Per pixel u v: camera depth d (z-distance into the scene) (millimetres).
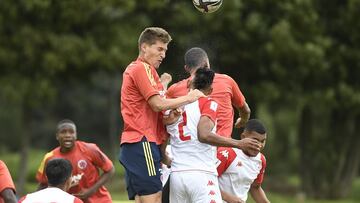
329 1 103688
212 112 31234
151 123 31109
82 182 39094
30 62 97375
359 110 103312
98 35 99875
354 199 111500
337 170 110000
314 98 103062
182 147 31734
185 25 100062
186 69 33594
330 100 102062
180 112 31531
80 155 38812
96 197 39531
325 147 110375
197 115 31641
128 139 30891
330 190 110000
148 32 31312
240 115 36531
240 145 30609
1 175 29078
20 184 102000
